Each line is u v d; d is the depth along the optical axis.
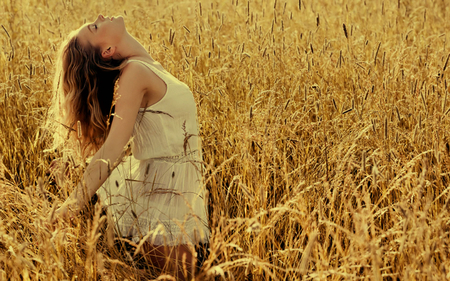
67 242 1.78
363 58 3.69
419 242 1.44
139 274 1.83
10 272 1.70
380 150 2.14
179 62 3.46
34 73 3.55
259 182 2.03
